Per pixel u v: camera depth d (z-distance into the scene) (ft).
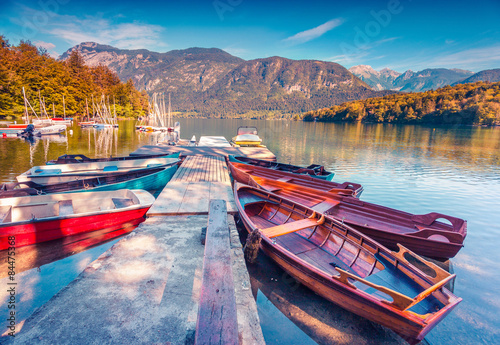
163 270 13.70
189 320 10.18
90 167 41.06
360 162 73.41
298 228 21.02
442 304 13.53
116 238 23.21
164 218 21.89
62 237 20.84
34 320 9.85
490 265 22.89
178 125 112.78
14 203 22.57
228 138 139.23
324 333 14.60
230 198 27.91
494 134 179.11
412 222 24.23
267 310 16.17
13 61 186.19
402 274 16.02
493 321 16.30
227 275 8.79
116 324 9.83
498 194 44.45
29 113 182.50
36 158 62.59
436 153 90.89
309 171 43.93
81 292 11.64
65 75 225.76
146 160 45.01
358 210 27.40
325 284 15.37
